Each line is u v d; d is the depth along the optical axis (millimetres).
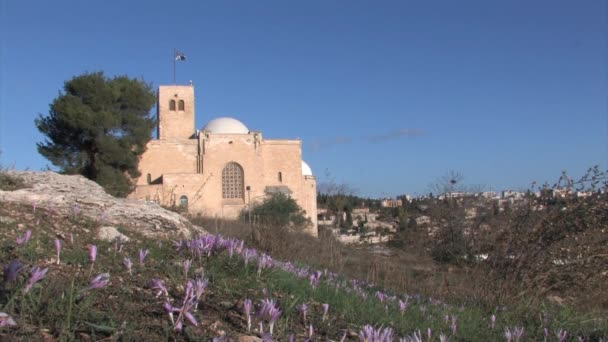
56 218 7785
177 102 81000
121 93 61125
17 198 9273
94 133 57469
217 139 74750
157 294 4684
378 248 17156
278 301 5484
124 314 4098
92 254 4832
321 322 5195
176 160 74188
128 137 60500
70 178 12938
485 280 9047
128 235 8031
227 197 74812
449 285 9469
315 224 70625
